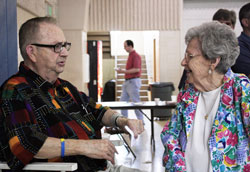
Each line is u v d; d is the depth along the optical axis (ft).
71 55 21.54
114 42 36.52
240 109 4.62
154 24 31.48
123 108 14.71
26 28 5.68
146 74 37.63
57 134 5.40
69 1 20.99
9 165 4.84
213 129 4.68
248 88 4.56
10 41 8.14
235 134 4.65
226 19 9.20
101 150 5.04
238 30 34.35
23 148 4.74
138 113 20.22
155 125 21.80
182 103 5.23
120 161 13.05
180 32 31.53
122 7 31.24
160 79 32.04
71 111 6.07
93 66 25.62
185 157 5.05
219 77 4.77
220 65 4.65
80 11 21.13
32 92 5.37
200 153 4.86
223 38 4.53
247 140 4.61
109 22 31.35
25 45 5.69
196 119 4.98
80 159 5.49
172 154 5.09
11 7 8.21
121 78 36.65
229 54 4.56
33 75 5.65
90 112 6.52
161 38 31.71
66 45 5.90
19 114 4.95
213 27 4.61
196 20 34.55
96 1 31.09
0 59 7.53
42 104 5.39
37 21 5.71
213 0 34.22
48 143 4.83
